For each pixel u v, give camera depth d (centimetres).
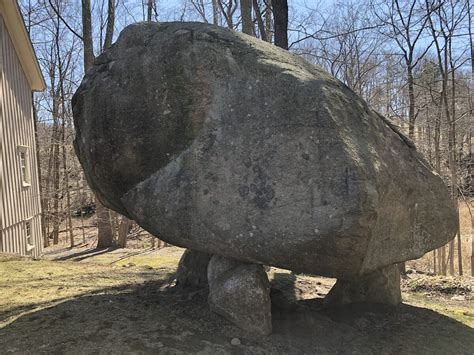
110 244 1593
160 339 331
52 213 2005
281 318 375
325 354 339
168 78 366
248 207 328
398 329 400
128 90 379
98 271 632
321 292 511
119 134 378
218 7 1764
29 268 640
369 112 387
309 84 338
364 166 311
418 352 359
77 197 2059
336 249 307
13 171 1150
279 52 385
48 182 2028
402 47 1444
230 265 375
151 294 452
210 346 325
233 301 352
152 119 369
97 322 362
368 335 383
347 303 441
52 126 2312
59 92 2266
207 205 341
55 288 509
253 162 332
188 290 455
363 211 298
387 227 346
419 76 1548
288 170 321
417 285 596
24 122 1271
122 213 420
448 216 416
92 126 389
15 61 1217
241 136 341
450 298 556
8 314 402
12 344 326
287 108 333
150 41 383
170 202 354
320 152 316
